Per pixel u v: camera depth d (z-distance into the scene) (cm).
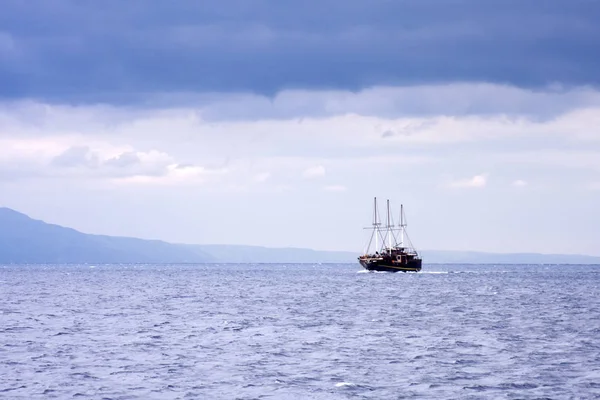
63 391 6838
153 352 9044
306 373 7681
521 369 7931
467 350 9288
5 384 7119
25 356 8719
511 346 9669
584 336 10756
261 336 10688
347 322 12850
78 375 7550
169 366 8050
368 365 8156
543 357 8731
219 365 8131
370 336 10731
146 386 7050
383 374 7650
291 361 8412
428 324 12531
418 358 8638
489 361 8444
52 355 8800
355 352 9094
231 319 13375
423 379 7394
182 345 9675
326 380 7338
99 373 7662
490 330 11569
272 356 8750
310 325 12300
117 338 10400
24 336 10612
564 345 9775
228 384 7144
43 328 11719
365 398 6612
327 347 9525
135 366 8050
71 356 8725
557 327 12038
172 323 12581
